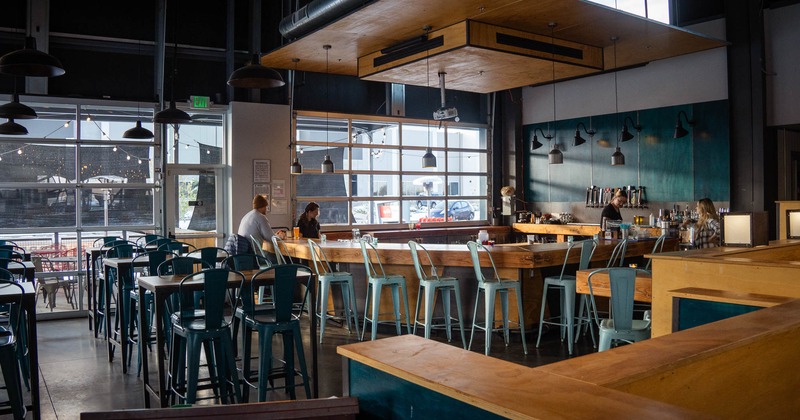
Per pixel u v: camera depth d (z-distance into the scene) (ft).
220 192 32.30
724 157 31.55
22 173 27.55
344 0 21.59
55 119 28.12
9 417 14.47
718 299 10.59
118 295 18.90
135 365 19.33
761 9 29.73
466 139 41.29
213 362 16.49
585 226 36.09
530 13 22.13
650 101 34.78
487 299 19.80
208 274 14.01
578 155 38.60
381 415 5.77
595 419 4.12
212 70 32.27
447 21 22.93
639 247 24.59
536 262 20.58
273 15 33.12
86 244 28.91
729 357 6.77
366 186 36.78
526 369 5.41
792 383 8.07
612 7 22.04
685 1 32.76
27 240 27.66
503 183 42.29
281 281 14.73
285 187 32.96
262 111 32.22
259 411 5.49
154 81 30.78
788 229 18.45
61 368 18.94
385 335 22.68
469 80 29.66
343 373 6.29
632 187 35.65
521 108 42.01
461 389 4.81
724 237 16.03
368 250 23.26
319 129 34.83
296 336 15.03
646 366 5.73
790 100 29.37
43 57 16.66
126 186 29.71
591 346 20.66
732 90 30.73
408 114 38.52
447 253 21.98
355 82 36.42
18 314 14.28
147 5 30.55
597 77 37.40
